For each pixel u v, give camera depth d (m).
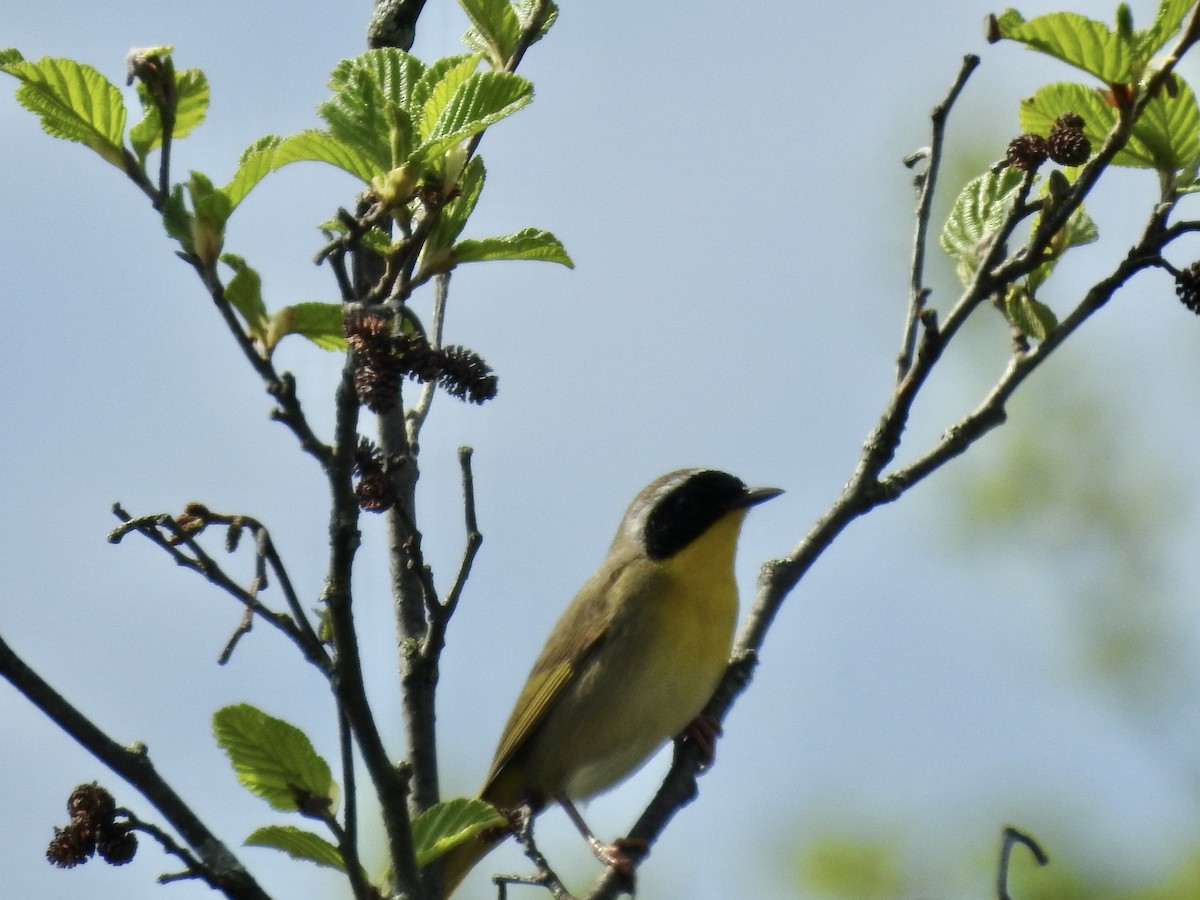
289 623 7.27
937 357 9.93
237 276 7.37
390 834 7.55
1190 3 8.09
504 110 7.45
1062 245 9.45
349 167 7.60
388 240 7.80
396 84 8.33
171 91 7.32
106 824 7.28
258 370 6.96
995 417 10.20
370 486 7.61
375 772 7.48
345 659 7.23
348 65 8.38
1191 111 8.68
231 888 7.28
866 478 10.89
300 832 7.62
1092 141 8.91
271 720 7.74
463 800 7.98
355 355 6.96
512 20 9.01
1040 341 9.84
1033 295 9.74
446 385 7.10
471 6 8.96
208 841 7.42
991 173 9.88
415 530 7.90
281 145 7.46
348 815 7.39
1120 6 8.09
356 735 7.43
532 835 8.90
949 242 9.69
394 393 6.94
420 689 9.95
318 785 7.75
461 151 7.54
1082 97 8.88
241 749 7.73
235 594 7.27
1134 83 8.19
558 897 8.58
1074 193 8.52
